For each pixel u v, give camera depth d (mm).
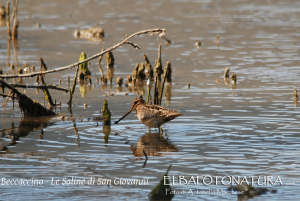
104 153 11500
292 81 20172
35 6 46938
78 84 20641
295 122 13852
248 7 46594
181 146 11945
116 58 26141
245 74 21797
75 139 12711
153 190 9172
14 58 25672
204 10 44781
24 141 12539
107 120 14414
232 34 33125
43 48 28578
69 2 49938
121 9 45594
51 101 17000
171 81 20797
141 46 29531
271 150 11461
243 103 16438
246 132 12969
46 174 10188
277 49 27656
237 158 10977
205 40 31062
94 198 9039
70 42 30594
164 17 40594
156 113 13266
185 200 8969
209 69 23062
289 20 38500
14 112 15969
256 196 9094
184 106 16188
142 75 21797
